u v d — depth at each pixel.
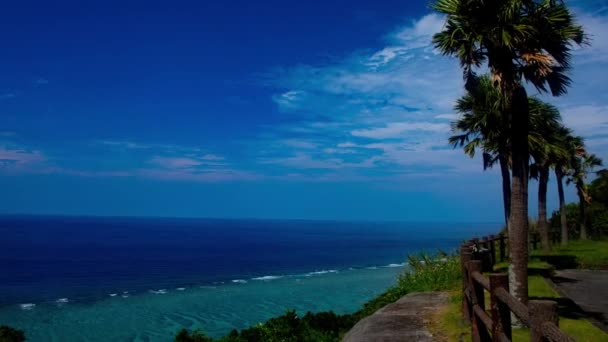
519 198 9.51
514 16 9.05
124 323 32.69
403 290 14.77
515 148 9.57
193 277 59.75
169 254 100.88
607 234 45.31
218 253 103.38
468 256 9.04
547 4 8.95
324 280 54.38
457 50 9.52
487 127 17.50
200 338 14.54
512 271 9.44
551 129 18.06
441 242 151.62
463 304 9.00
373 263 78.88
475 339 7.11
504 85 9.39
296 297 42.12
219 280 55.88
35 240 151.38
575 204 48.56
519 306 4.55
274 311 35.88
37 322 33.50
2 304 41.22
